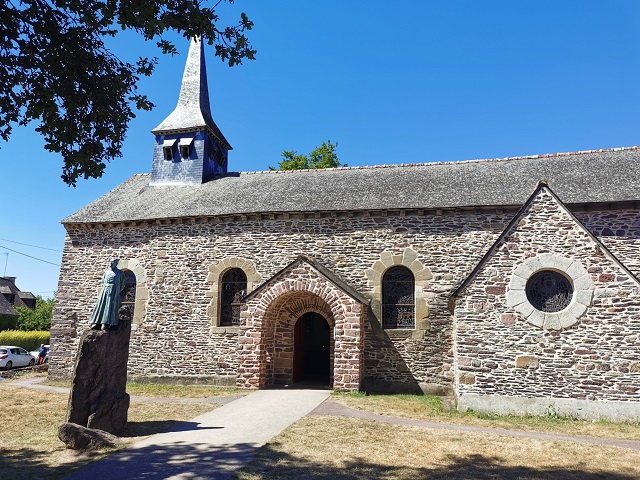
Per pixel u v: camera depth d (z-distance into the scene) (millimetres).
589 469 6023
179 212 14180
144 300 13875
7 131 5695
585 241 9195
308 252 12922
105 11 5578
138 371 13547
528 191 12172
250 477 5531
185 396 11047
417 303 11969
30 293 50281
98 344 7438
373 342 12023
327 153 28438
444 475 5727
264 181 15891
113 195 16922
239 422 8195
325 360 14422
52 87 5586
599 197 11195
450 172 14297
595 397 8656
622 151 13750
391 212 12523
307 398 10391
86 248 14711
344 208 12734
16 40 5410
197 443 6922
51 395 11547
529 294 9391
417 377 11664
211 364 13070
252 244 13375
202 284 13547
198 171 17031
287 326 12766
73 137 6090
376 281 12320
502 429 7938
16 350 24188
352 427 7805
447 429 7836
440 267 12000
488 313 9359
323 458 6262
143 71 6359
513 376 9062
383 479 5559
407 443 6992
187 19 6043
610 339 8766
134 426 7988
